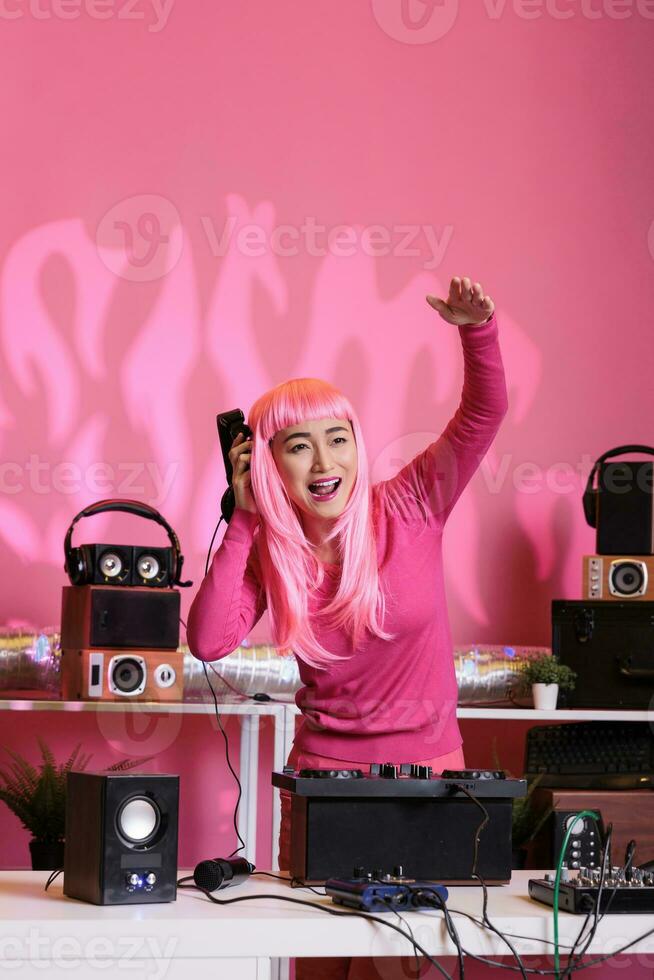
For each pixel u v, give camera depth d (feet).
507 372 11.03
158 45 10.71
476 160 11.18
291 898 4.74
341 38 11.05
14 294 10.28
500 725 10.70
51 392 10.28
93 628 8.91
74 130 10.51
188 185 10.66
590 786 9.09
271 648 9.61
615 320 11.28
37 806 8.80
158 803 4.73
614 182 11.41
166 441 10.43
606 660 9.61
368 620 5.77
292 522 5.93
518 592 10.87
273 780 5.22
